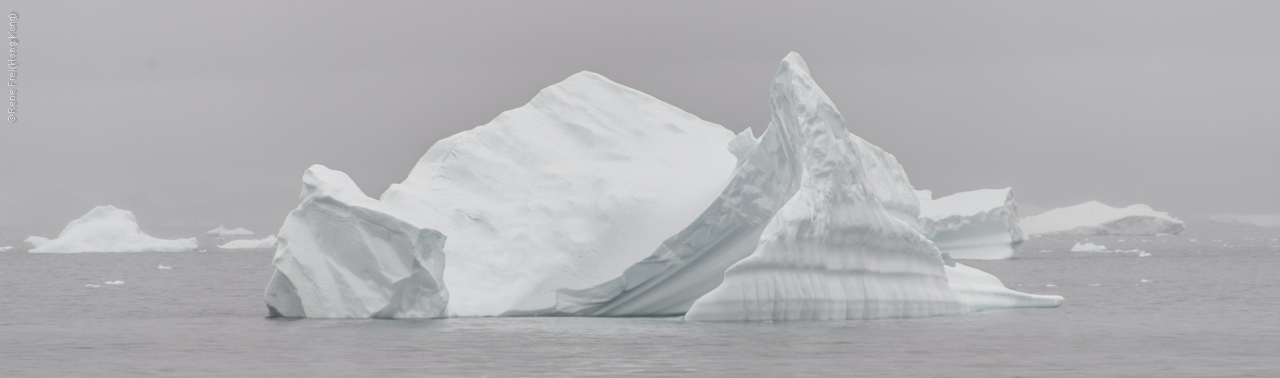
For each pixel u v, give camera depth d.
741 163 35.16
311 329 29.70
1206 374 21.83
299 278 32.59
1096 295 46.19
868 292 32.81
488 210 36.47
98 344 27.33
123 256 90.12
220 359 24.11
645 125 39.44
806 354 24.36
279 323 31.83
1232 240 143.50
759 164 34.31
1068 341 27.38
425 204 36.06
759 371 21.81
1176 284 53.88
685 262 34.47
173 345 26.84
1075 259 85.44
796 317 31.06
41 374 22.05
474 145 37.97
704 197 35.62
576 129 39.09
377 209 31.91
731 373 21.53
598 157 38.34
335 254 32.56
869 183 34.25
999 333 28.89
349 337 27.83
